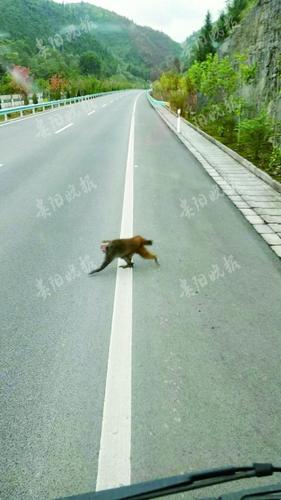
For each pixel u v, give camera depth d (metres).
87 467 2.34
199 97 32.41
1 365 3.21
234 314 4.04
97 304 4.17
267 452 2.46
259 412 2.78
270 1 18.33
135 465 2.35
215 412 2.77
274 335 3.70
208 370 3.20
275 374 3.18
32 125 22.09
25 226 6.47
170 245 5.80
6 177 9.84
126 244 4.76
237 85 19.58
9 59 55.03
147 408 2.79
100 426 2.62
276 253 5.64
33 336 3.60
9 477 2.27
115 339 3.57
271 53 17.25
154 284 4.62
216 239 6.13
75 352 3.38
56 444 2.49
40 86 47.50
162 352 3.41
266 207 7.91
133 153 13.56
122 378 3.08
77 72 76.94
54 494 2.18
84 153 13.39
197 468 2.34
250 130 13.41
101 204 7.74
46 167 11.12
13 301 4.19
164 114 31.17
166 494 1.59
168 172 10.88
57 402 2.83
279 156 12.18
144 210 7.41
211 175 10.73
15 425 2.63
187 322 3.87
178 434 2.58
